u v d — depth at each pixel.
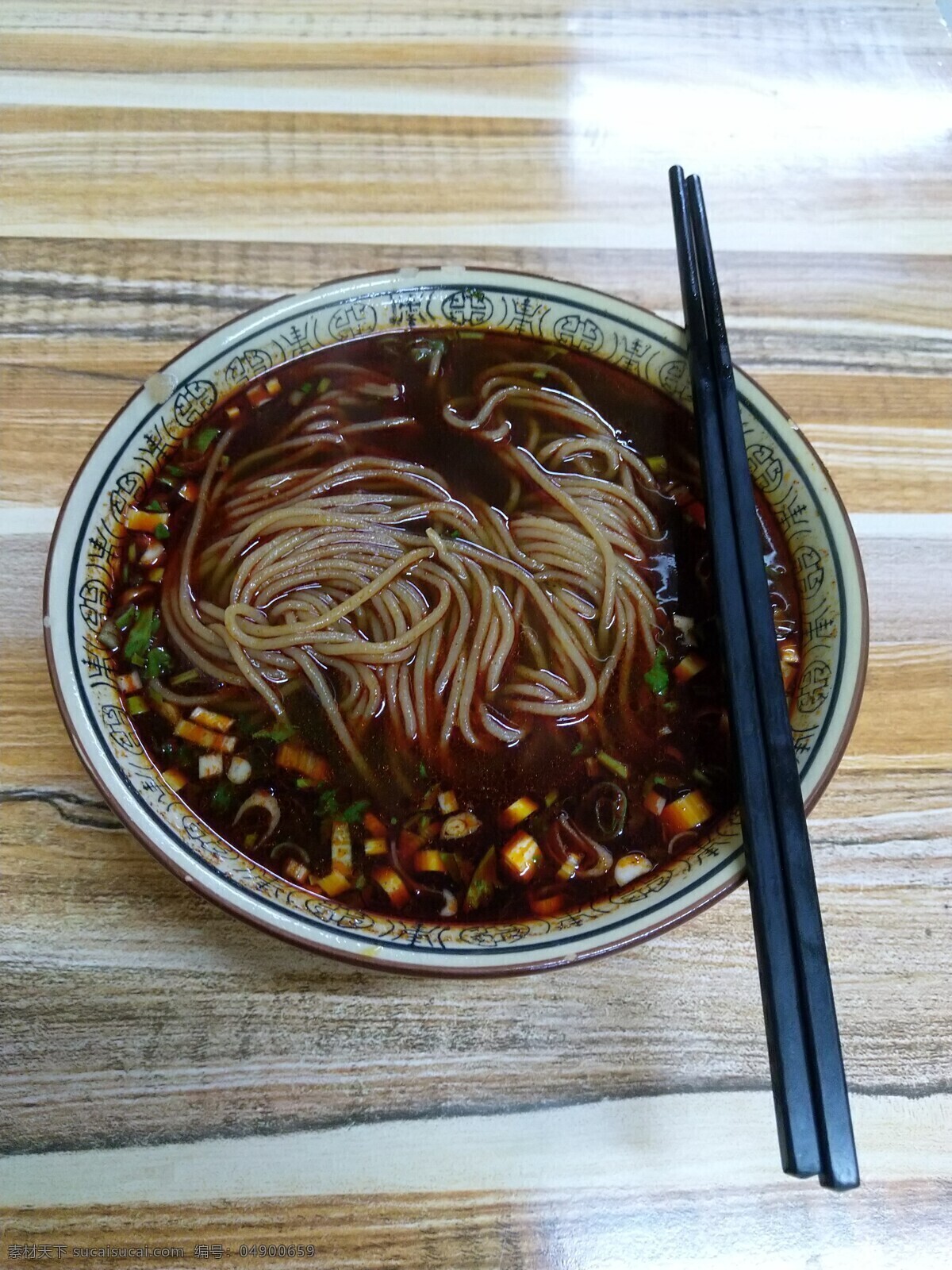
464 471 0.30
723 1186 0.23
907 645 0.29
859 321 0.34
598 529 0.29
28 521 0.29
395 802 0.26
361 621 0.29
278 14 0.37
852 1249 0.23
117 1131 0.23
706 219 0.28
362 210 0.34
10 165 0.34
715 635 0.27
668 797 0.26
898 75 0.39
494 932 0.23
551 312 0.29
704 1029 0.24
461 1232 0.23
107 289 0.32
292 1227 0.22
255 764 0.26
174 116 0.35
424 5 0.38
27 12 0.36
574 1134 0.23
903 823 0.27
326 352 0.29
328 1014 0.24
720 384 0.26
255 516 0.29
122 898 0.25
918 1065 0.24
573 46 0.38
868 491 0.31
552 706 0.27
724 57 0.38
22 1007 0.24
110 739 0.23
